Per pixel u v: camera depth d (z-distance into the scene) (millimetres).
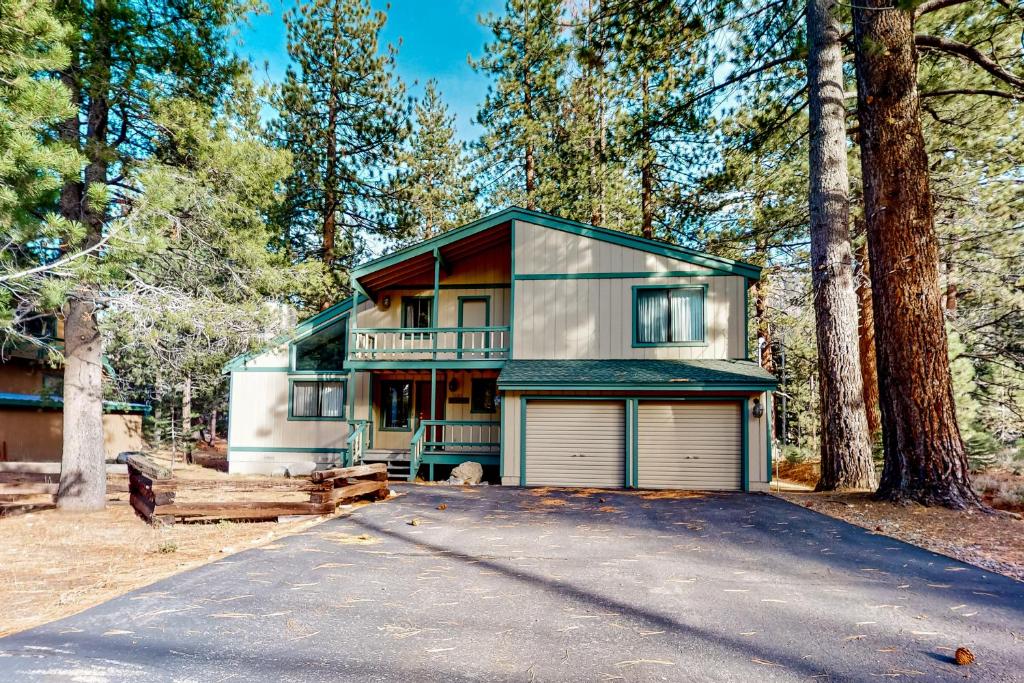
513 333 13734
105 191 6426
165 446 21047
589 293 13578
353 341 14375
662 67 13609
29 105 5648
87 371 9367
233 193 9852
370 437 15367
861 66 9117
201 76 9648
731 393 11922
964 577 5020
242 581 4727
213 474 15711
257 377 15953
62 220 6102
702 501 9711
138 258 7871
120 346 11930
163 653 3268
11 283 6496
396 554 5727
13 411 17250
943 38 10773
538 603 4246
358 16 20531
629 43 12336
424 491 10789
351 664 3143
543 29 19812
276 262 11938
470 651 3344
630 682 2959
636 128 14898
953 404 8352
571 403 12562
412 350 14125
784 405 23188
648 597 4402
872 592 4570
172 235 9359
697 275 13211
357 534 6676
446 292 15836
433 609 4094
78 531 7215
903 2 7820
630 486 12109
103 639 3473
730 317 13055
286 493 9891
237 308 9766
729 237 18062
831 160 11109
